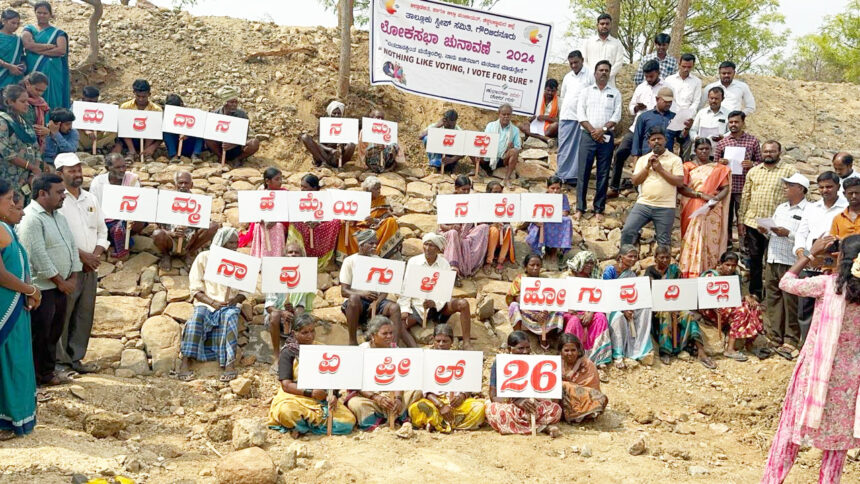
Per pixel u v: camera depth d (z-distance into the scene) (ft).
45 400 25.05
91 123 38.93
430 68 43.62
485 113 48.96
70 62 45.47
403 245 36.94
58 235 25.64
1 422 21.72
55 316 25.91
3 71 39.37
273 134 43.75
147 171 39.06
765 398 30.53
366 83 48.62
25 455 20.71
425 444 24.95
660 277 33.73
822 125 53.52
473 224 36.52
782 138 51.34
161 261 34.12
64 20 49.47
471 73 43.93
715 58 84.48
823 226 31.63
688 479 23.49
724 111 41.19
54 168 36.04
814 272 32.22
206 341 30.04
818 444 21.01
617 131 49.42
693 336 32.99
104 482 19.69
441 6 43.21
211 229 34.55
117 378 28.09
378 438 25.09
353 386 25.82
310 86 47.26
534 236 36.91
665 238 36.14
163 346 30.01
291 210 33.24
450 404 26.58
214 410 27.07
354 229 35.40
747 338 33.71
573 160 42.29
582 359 28.71
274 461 22.85
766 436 28.40
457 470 22.70
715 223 36.37
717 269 34.63
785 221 33.86
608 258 37.83
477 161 41.96
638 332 32.65
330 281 34.53
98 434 23.41
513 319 32.58
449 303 32.14
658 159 35.99
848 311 20.81
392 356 26.14
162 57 47.93
